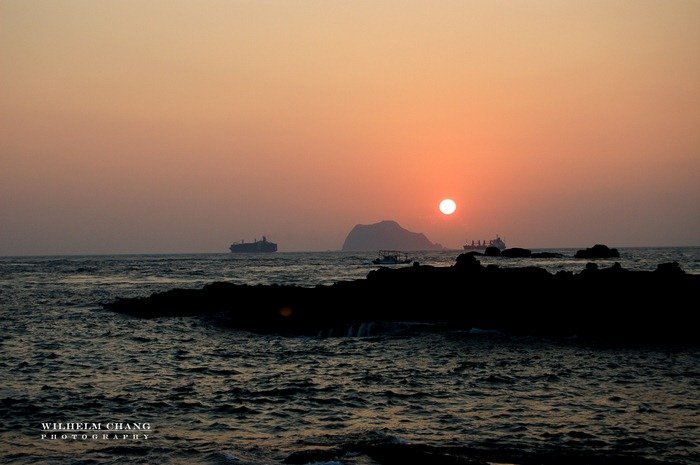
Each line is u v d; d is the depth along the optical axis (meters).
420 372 31.86
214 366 34.00
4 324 53.28
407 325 46.38
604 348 38.66
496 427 21.98
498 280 51.12
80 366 33.59
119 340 44.31
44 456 18.92
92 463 18.28
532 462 18.25
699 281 48.84
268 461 18.25
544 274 53.06
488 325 46.06
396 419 23.12
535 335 43.66
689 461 18.48
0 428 21.77
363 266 177.12
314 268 165.88
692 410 24.09
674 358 35.16
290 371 32.44
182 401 25.70
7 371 31.97
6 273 154.25
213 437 20.92
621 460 18.42
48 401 25.47
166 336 46.53
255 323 50.56
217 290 64.44
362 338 44.19
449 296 49.50
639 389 27.73
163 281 117.06
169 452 19.22
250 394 27.00
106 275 141.88
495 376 30.55
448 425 22.28
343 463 17.62
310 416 23.56
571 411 24.05
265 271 150.25
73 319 57.16
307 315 50.56
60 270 171.50
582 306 46.19
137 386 28.50
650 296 46.25
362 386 28.59
